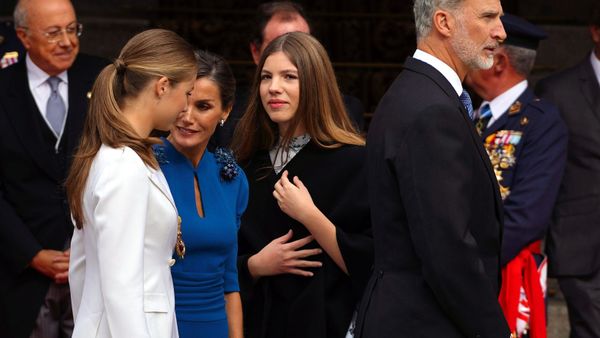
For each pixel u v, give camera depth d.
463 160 12.15
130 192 11.43
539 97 20.97
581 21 28.86
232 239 14.03
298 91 14.85
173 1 28.70
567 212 20.72
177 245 13.03
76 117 17.94
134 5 28.30
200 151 14.01
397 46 28.58
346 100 18.66
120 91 11.91
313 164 15.09
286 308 15.03
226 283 14.50
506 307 17.86
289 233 15.04
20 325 17.62
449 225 11.85
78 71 18.34
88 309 11.74
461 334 12.41
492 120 19.00
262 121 15.39
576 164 20.64
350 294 15.02
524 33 18.52
